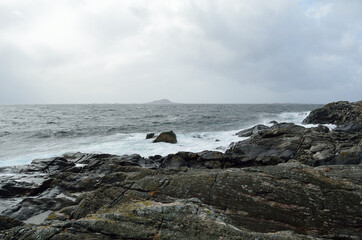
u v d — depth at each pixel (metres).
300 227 5.71
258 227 5.87
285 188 6.57
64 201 11.86
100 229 4.14
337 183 6.49
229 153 19.31
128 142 28.94
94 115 74.31
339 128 28.69
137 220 4.30
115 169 15.95
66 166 18.70
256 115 63.97
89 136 33.97
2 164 19.94
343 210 5.81
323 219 5.74
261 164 17.50
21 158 21.77
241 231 4.00
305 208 6.02
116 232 4.06
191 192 6.94
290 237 4.00
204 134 33.00
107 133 36.72
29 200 11.80
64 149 25.56
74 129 39.84
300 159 18.56
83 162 20.09
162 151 24.27
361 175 7.29
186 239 3.84
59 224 4.36
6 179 15.16
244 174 7.27
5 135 34.00
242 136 30.09
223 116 62.09
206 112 82.62
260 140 22.20
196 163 18.69
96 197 7.55
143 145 27.05
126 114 78.62
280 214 6.02
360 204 5.85
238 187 6.86
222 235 3.89
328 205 5.97
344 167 8.10
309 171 7.08
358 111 36.97
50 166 18.25
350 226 5.50
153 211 4.52
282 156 19.19
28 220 10.35
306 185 6.57
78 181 14.30
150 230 4.08
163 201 6.79
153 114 76.69
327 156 17.61
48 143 28.98
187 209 4.50
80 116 69.81
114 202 7.16
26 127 42.50
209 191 6.88
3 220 8.25
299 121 47.16
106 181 11.59
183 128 41.28
